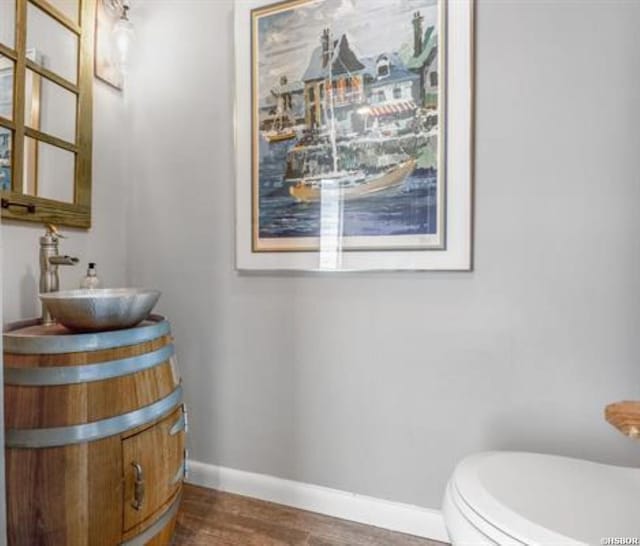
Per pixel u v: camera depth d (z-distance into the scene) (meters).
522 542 0.73
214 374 1.63
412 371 1.37
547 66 1.21
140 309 1.14
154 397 1.12
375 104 1.38
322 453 1.48
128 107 1.73
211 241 1.63
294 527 1.39
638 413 0.87
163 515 1.15
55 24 1.41
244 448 1.59
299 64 1.48
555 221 1.22
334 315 1.46
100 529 0.99
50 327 1.23
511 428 1.27
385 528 1.39
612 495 0.87
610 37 1.16
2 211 1.23
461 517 0.83
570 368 1.21
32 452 0.94
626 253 1.16
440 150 1.31
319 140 1.46
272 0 1.51
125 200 1.73
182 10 1.66
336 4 1.42
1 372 0.83
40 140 1.36
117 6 1.67
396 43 1.35
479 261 1.29
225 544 1.29
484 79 1.27
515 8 1.24
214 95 1.62
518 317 1.26
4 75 1.25
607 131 1.17
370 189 1.40
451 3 1.29
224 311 1.62
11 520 0.95
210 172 1.63
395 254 1.37
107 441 1.01
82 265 1.55
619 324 1.17
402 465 1.38
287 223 1.51
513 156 1.25
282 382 1.54
